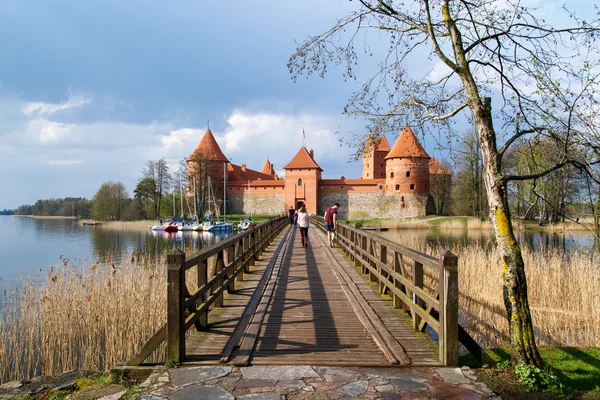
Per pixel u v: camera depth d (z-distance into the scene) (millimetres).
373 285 8539
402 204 61000
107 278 11086
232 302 7117
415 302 5754
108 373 4680
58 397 4719
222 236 45500
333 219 15562
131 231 53750
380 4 5984
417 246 20281
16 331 8555
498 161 5117
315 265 11398
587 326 8633
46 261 23750
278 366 4480
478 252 14789
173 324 4504
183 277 4691
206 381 4078
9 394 5070
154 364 4723
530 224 29484
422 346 5098
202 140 73062
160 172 73625
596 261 10047
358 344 5203
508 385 4227
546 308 9828
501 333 8477
